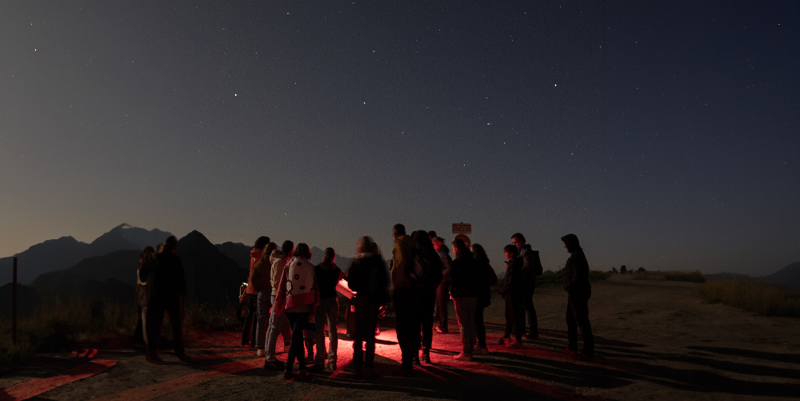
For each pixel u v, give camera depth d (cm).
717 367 646
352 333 878
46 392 507
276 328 663
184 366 661
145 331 679
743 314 1166
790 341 830
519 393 523
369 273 612
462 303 713
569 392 527
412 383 572
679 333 939
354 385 567
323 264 664
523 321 857
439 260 650
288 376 590
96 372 591
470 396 511
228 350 796
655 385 557
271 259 704
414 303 625
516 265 824
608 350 776
